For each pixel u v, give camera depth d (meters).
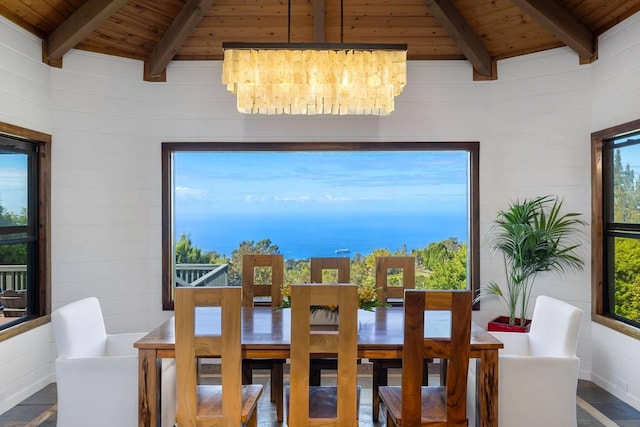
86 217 4.29
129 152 4.48
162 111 4.57
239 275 5.00
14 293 3.80
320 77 3.03
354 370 2.34
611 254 3.99
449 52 4.55
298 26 4.34
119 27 4.15
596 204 4.05
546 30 4.13
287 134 4.61
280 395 3.28
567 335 2.69
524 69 4.41
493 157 4.54
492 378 2.52
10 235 3.74
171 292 4.61
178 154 4.92
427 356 2.40
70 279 4.21
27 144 3.95
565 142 4.24
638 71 3.54
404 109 4.59
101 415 2.62
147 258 4.55
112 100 4.40
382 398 2.64
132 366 2.62
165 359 2.80
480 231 4.55
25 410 3.49
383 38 4.43
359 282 5.02
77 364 2.62
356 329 2.32
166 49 4.18
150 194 4.56
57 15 3.82
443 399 2.56
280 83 3.04
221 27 4.31
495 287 4.32
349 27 4.32
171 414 2.83
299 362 2.33
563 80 4.24
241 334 2.56
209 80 4.59
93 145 4.32
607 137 3.90
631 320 3.71
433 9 3.91
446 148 4.58
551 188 4.30
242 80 3.04
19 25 3.71
